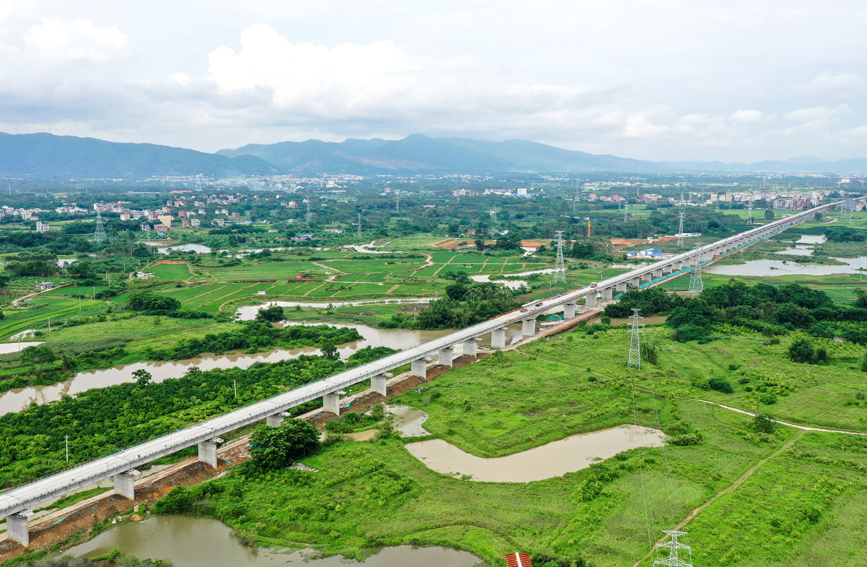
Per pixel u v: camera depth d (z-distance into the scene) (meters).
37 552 124.62
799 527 128.62
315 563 122.31
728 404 194.88
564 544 124.44
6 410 199.25
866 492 142.12
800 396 198.50
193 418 181.75
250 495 144.12
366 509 138.50
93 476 136.25
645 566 116.94
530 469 158.25
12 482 143.00
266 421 185.62
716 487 145.88
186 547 128.00
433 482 150.38
